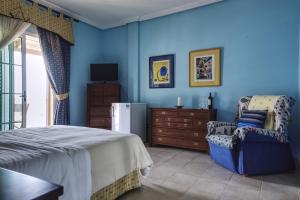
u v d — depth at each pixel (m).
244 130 2.60
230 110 3.84
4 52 3.53
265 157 2.72
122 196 2.16
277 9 3.43
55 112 4.25
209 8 4.03
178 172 2.82
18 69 3.73
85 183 1.64
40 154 1.51
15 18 3.41
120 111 4.39
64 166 1.54
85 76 4.95
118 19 4.93
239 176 2.68
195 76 4.17
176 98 4.42
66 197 1.50
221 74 3.93
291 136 3.29
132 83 4.93
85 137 2.13
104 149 1.90
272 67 3.48
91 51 5.08
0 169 0.81
